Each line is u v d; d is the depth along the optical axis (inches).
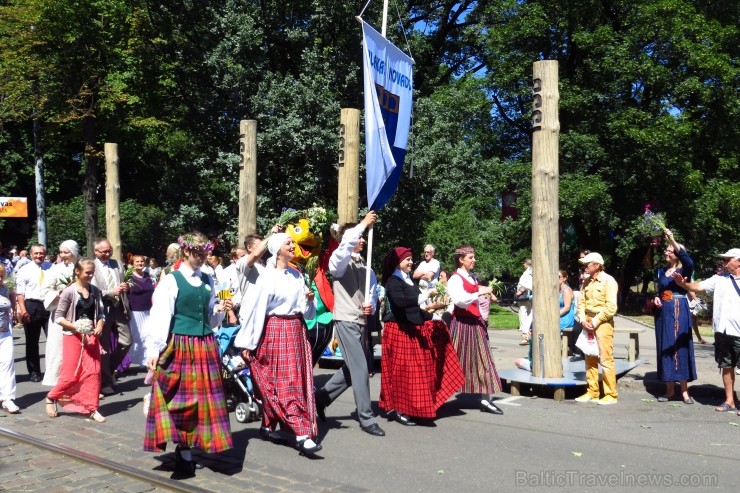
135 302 392.2
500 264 952.3
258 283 239.1
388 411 298.2
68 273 373.7
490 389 307.3
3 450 250.5
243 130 480.1
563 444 258.4
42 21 837.2
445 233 890.7
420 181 841.5
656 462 234.4
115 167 559.2
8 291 322.3
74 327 290.5
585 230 1085.8
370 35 294.5
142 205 1300.4
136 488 208.1
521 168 957.8
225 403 222.1
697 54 907.4
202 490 200.8
